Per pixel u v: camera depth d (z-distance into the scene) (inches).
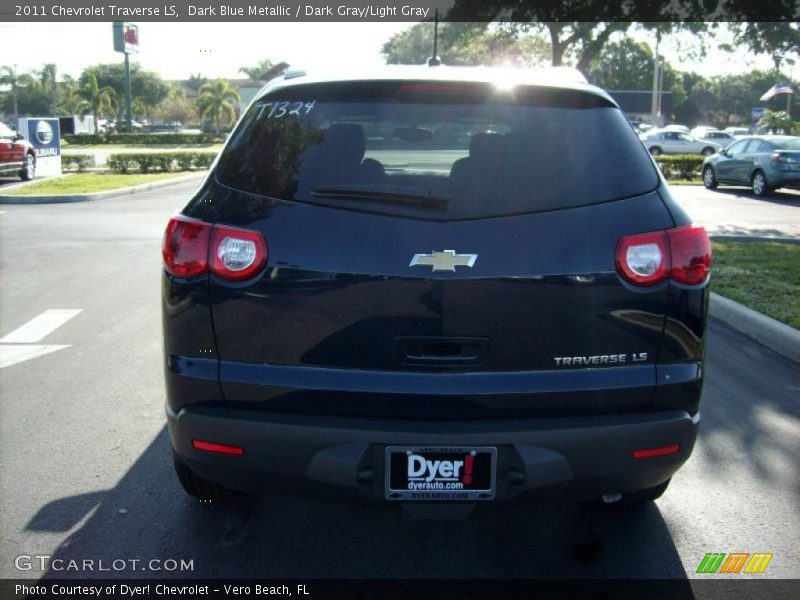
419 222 113.2
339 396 112.8
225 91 2829.7
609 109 125.1
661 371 116.6
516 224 113.7
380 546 140.2
